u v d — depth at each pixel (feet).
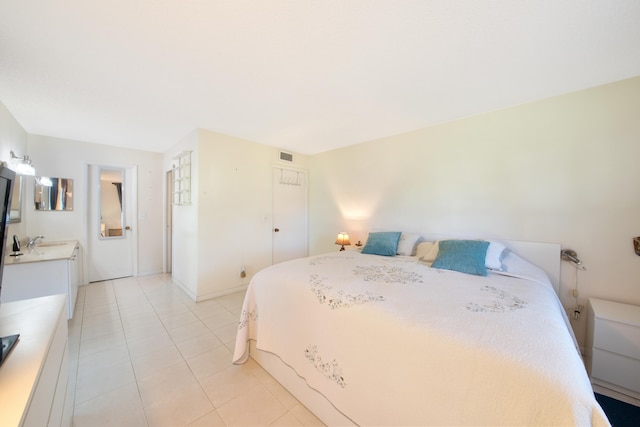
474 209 8.87
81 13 4.16
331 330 4.56
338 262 7.77
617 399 5.39
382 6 4.07
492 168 8.47
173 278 12.91
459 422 3.01
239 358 6.22
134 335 7.65
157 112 8.44
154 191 14.32
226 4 4.02
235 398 5.23
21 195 9.70
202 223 10.39
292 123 9.59
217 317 8.95
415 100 7.61
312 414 4.87
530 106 7.74
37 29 4.51
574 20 4.33
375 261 8.08
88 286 12.12
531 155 7.75
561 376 2.67
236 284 11.61
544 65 5.75
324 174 14.23
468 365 3.10
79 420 4.58
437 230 9.77
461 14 4.22
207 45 5.02
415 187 10.41
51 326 3.34
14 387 2.21
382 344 3.83
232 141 11.35
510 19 4.32
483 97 7.41
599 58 5.48
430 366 3.34
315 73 6.07
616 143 6.55
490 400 2.86
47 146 11.11
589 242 6.91
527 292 5.21
